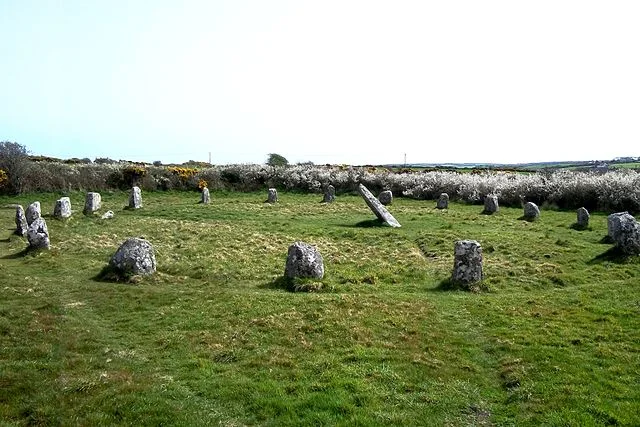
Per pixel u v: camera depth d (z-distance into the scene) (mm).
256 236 30688
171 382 12109
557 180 47250
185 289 20172
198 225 35094
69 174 53031
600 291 19328
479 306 17812
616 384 11828
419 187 55125
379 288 20484
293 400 11188
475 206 47438
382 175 61500
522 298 18812
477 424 10492
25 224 30453
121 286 20328
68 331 15305
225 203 49594
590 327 15555
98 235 30938
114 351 14023
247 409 10922
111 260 22031
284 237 30719
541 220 36594
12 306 17234
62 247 27500
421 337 15016
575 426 10164
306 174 64188
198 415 10625
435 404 11180
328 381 12047
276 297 18672
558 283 20859
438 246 27578
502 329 15516
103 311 17453
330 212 42750
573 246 26312
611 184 42719
